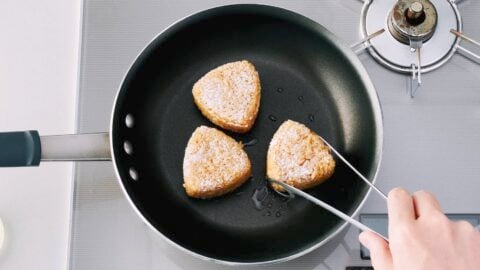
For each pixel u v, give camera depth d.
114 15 0.70
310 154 0.63
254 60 0.69
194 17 0.65
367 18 0.70
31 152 0.60
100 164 0.66
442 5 0.69
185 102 0.67
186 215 0.64
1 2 0.74
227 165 0.63
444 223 0.51
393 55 0.68
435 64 0.68
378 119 0.62
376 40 0.68
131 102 0.65
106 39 0.70
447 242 0.50
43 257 0.67
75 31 0.74
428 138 0.67
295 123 0.64
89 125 0.67
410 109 0.67
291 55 0.69
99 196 0.65
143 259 0.64
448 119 0.67
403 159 0.66
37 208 0.68
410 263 0.49
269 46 0.69
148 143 0.66
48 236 0.67
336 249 0.64
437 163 0.66
